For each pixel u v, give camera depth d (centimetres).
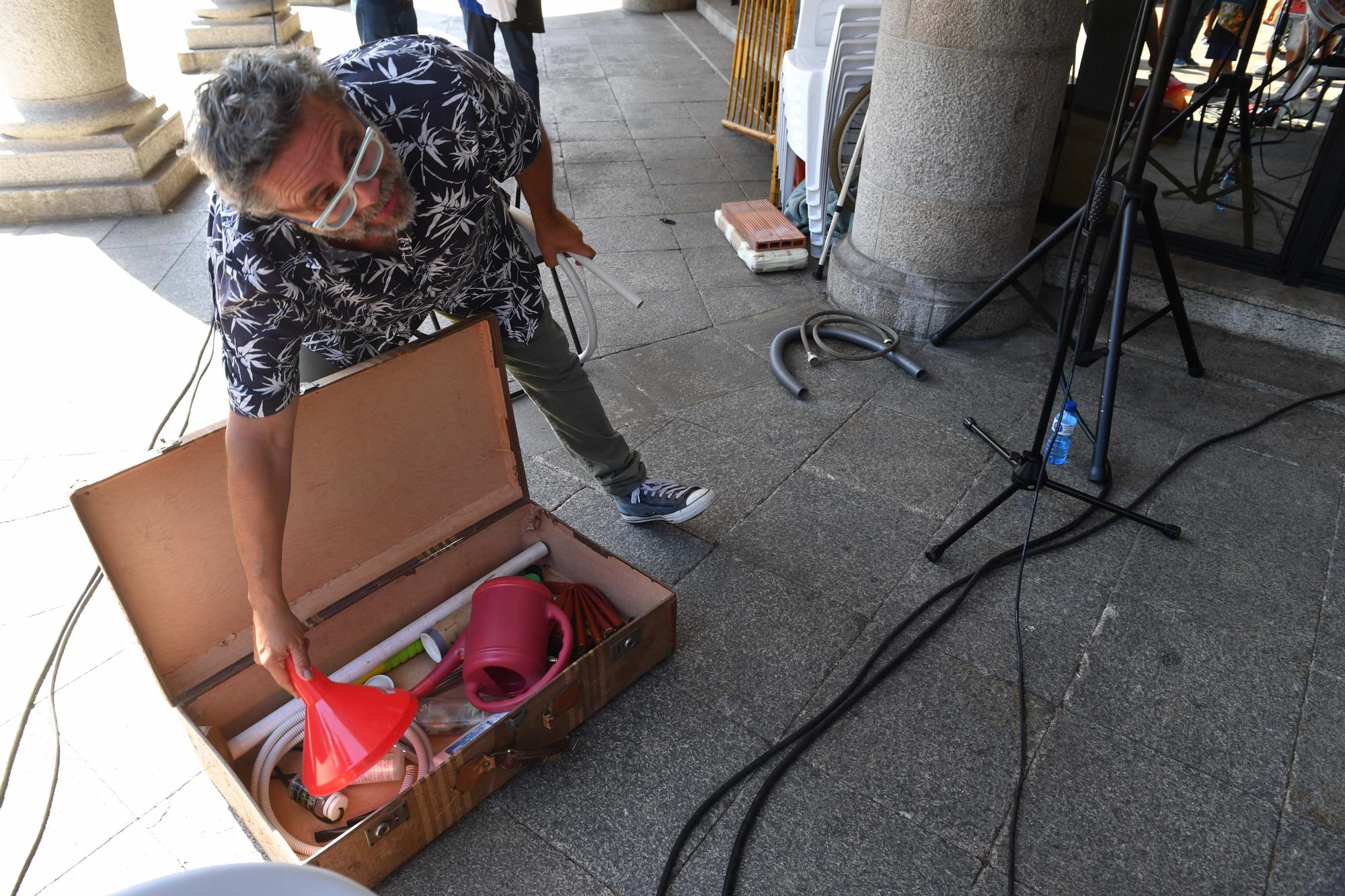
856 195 368
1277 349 321
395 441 180
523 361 198
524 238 212
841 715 189
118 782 176
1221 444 277
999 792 174
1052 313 352
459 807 164
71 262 396
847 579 226
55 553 234
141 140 452
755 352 327
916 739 185
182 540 152
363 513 185
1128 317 342
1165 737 186
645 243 413
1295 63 313
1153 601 219
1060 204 394
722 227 424
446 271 152
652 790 174
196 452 146
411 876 159
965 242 315
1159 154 362
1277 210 331
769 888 157
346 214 111
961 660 203
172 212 453
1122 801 173
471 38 462
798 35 407
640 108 607
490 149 146
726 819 169
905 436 280
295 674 145
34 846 162
